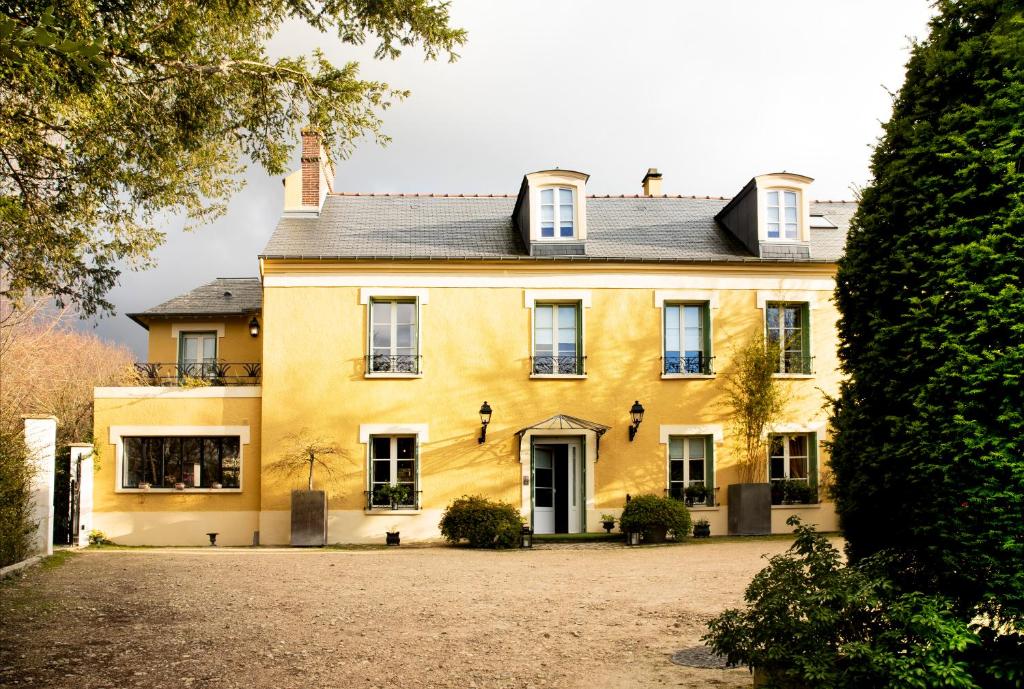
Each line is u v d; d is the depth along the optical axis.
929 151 5.71
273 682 6.35
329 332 18.88
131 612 8.93
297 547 17.48
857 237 6.32
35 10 5.98
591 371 19.20
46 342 26.34
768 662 5.35
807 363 19.67
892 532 5.83
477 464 18.78
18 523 11.99
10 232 10.05
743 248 20.61
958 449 5.16
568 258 19.19
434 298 19.16
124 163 10.77
